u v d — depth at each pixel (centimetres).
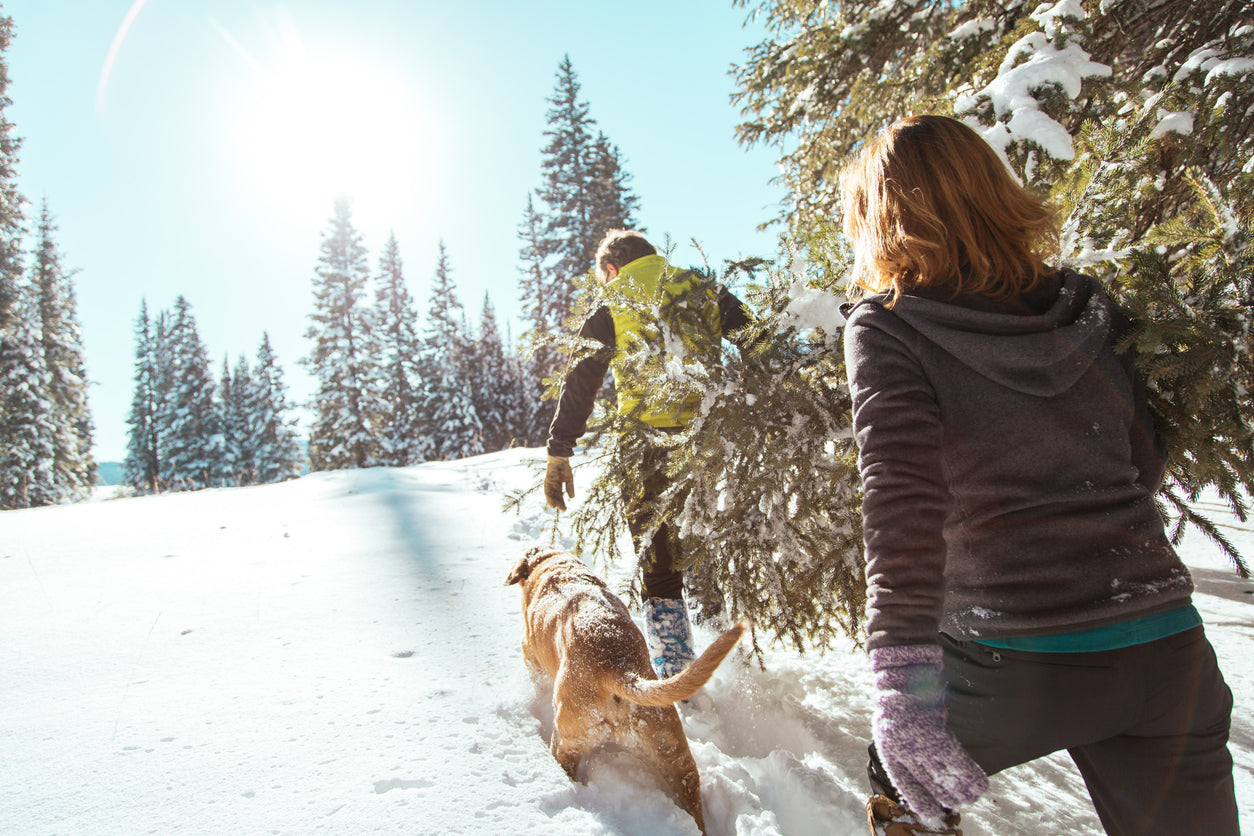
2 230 2345
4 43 2255
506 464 1024
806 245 218
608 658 188
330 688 225
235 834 146
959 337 109
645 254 273
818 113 589
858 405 113
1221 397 149
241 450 4331
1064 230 193
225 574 387
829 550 209
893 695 96
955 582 112
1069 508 106
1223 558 371
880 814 119
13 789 164
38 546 471
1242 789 177
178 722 200
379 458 3102
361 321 3142
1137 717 103
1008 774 205
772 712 238
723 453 207
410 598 334
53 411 2591
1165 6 394
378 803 158
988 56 339
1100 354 117
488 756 183
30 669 244
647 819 166
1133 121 200
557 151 3053
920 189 123
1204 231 170
